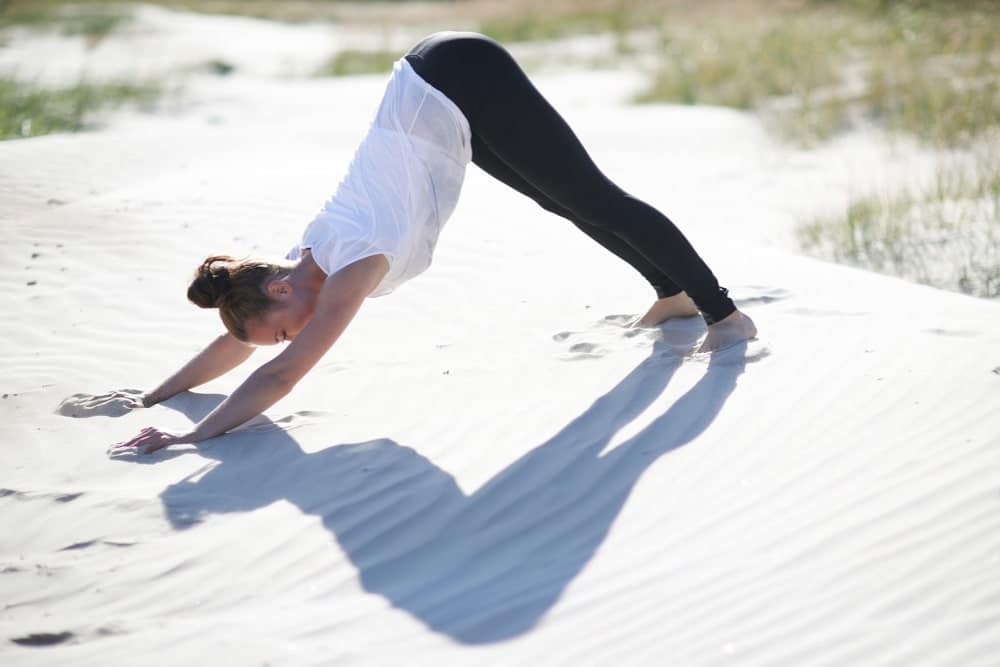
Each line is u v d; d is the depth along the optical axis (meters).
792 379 7.11
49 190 12.55
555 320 8.68
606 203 7.28
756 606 4.84
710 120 21.25
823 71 23.00
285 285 6.81
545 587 5.14
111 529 5.95
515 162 7.07
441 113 6.77
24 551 5.82
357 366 8.06
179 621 5.07
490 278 9.61
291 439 6.91
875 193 14.17
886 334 7.73
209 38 40.38
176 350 8.56
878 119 20.05
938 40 23.27
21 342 8.77
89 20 41.19
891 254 12.02
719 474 6.03
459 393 7.43
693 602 4.91
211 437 6.98
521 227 10.83
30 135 18.83
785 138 19.53
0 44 35.44
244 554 5.62
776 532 5.41
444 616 4.96
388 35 40.59
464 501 6.00
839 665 4.39
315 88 28.05
